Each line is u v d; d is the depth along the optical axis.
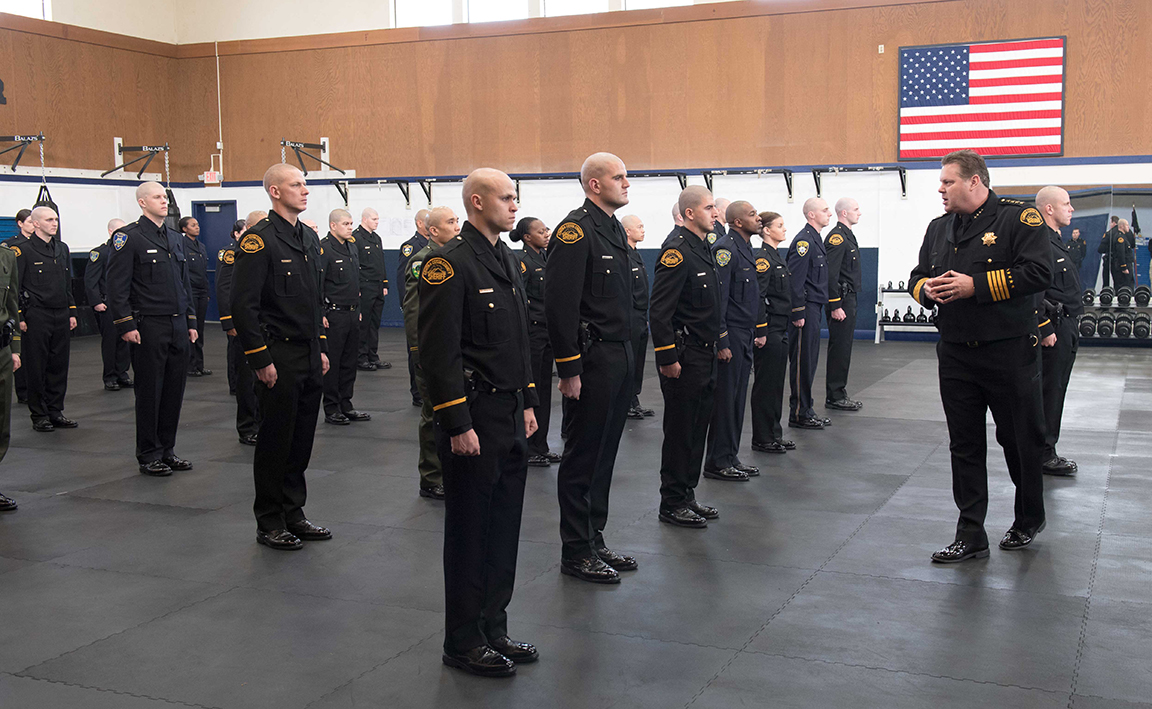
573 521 4.20
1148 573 4.20
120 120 16.84
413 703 3.06
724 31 14.88
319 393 4.85
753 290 5.97
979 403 4.36
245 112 17.56
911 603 3.87
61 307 7.97
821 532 4.88
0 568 4.42
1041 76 13.41
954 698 3.04
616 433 4.34
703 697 3.07
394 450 7.04
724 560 4.45
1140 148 13.13
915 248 14.14
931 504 5.39
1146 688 3.10
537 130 15.99
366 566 4.43
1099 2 13.12
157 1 17.50
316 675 3.27
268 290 4.64
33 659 3.42
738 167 14.88
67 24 15.89
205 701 3.08
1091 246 13.16
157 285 6.15
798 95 14.60
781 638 3.54
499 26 16.00
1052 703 3.00
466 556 3.26
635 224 7.37
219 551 4.66
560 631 3.63
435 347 3.15
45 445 7.32
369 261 11.70
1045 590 4.00
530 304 6.53
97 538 4.88
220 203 17.80
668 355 4.76
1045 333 5.70
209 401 9.48
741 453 6.76
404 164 16.78
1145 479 5.86
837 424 7.84
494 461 3.25
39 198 14.65
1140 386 9.60
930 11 13.86
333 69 16.98
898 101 14.08
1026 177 13.52
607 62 15.52
